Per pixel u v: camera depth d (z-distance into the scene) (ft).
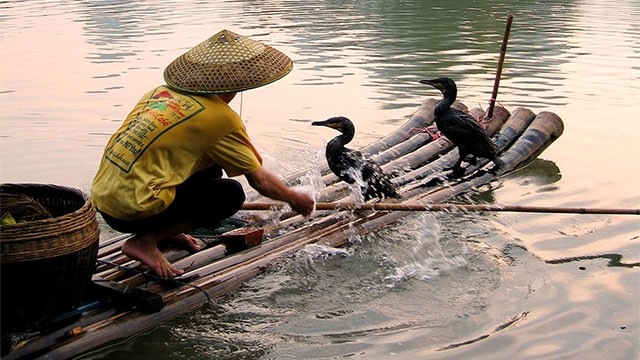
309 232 18.19
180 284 15.19
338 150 19.47
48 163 23.98
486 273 16.52
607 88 32.14
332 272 16.62
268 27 47.11
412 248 17.80
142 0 61.11
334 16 51.47
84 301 14.64
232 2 59.62
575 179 22.50
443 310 14.99
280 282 16.11
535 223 19.22
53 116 28.73
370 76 34.40
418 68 35.83
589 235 18.47
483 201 20.90
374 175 19.58
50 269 12.54
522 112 26.00
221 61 14.64
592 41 41.91
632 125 27.37
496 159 22.17
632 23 47.60
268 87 32.94
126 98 31.12
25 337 13.14
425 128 25.35
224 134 14.48
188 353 13.55
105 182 14.51
